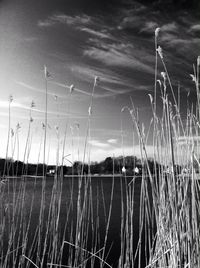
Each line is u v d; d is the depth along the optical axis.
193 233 1.68
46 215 7.14
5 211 2.70
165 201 1.89
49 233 2.66
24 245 2.63
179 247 1.61
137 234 5.52
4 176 2.72
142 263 4.00
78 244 2.46
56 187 2.54
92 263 2.52
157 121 1.92
